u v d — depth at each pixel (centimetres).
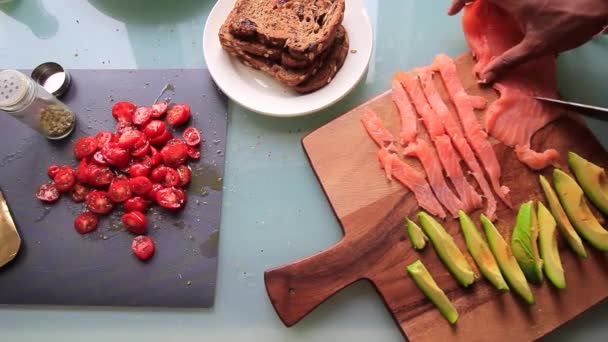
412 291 61
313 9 69
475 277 61
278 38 67
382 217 64
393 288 61
